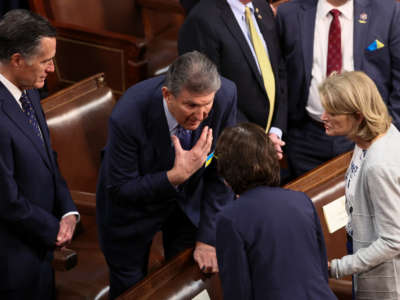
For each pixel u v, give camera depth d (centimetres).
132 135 807
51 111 1125
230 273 679
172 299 841
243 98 1123
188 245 1004
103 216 933
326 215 980
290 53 1251
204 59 725
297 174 1345
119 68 1680
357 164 815
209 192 914
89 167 1164
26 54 766
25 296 886
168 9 1847
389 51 1213
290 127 1337
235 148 682
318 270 695
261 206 676
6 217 822
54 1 1667
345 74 764
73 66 1742
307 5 1234
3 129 796
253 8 1119
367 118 737
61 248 882
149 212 895
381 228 748
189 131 838
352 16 1203
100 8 1789
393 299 802
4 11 1653
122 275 969
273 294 664
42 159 857
